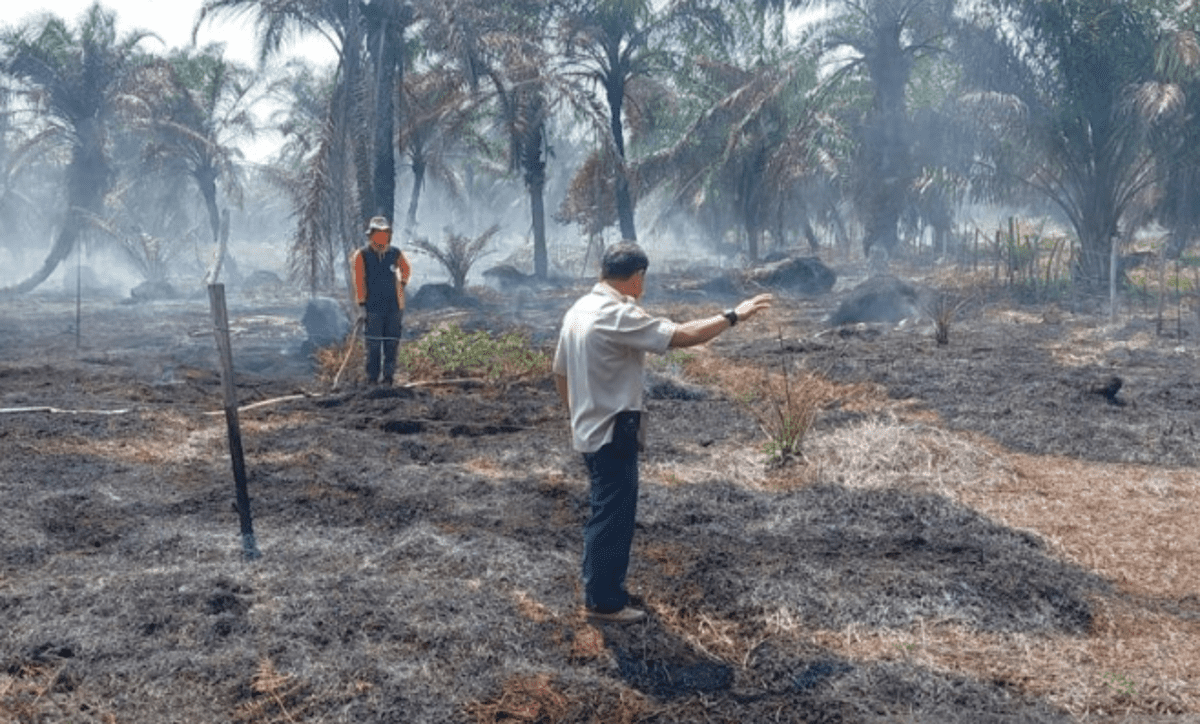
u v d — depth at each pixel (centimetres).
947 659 377
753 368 1018
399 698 338
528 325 1479
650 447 679
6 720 321
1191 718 336
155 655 360
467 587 422
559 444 688
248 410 791
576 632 387
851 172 2138
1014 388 870
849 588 431
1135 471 626
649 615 403
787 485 594
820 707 342
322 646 371
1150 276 1734
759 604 415
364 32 1769
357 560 456
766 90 2148
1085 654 382
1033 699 348
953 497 567
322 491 564
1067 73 1639
